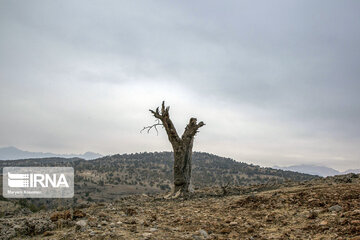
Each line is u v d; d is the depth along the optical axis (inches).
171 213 450.0
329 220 302.2
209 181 5108.3
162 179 7180.1
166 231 313.3
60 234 304.8
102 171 7795.3
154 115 876.6
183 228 325.7
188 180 837.8
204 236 287.3
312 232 273.7
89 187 5836.6
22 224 341.4
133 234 297.3
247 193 701.3
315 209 369.7
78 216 390.0
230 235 285.6
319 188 536.1
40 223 335.9
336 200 400.8
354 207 340.2
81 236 287.3
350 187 494.3
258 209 423.2
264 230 299.9
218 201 568.4
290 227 301.7
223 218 379.6
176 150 839.1
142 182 6884.8
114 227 327.0
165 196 812.6
